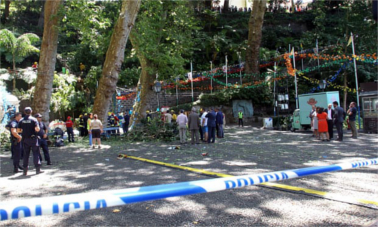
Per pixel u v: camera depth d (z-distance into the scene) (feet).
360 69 91.25
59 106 83.15
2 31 82.28
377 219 11.98
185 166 25.35
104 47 63.82
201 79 99.76
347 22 91.45
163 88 95.09
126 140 51.29
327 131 41.75
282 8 142.41
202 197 16.35
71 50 109.91
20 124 24.61
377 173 21.18
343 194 16.19
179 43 69.62
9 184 20.85
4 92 55.42
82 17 50.16
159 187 5.92
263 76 100.12
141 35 61.00
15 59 91.86
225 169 23.66
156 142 48.32
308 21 131.85
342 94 97.04
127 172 23.91
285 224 12.29
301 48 101.86
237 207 14.56
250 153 32.40
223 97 95.14
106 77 55.31
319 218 12.83
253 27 99.71
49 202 4.87
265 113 100.99
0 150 43.78
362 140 41.42
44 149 28.99
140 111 68.39
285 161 26.73
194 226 12.36
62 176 23.26
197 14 120.88
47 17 49.39
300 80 103.71
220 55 117.19
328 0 124.36
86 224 12.90
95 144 44.57
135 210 14.55
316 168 8.70
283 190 17.21
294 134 55.31
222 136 52.01
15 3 122.11
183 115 44.73
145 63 65.98
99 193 5.40
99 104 55.67
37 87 48.91
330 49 91.86
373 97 51.39
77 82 96.48
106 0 74.90
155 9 64.44
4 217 4.55
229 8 136.36
